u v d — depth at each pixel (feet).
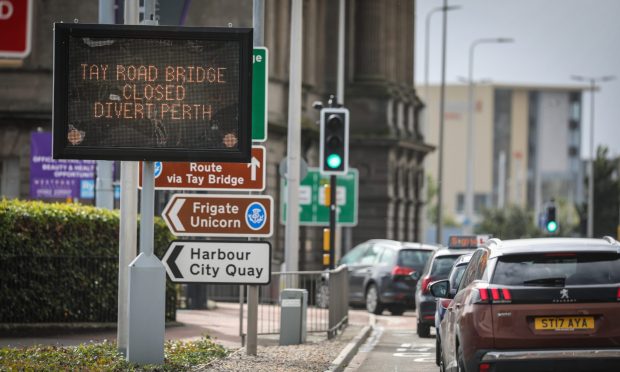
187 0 198.80
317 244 382.22
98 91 99.19
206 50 99.76
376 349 153.48
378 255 242.99
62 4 303.48
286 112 346.33
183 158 99.66
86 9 303.48
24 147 302.86
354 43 410.72
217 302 241.35
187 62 99.71
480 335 84.53
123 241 115.65
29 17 71.77
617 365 83.05
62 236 153.07
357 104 407.03
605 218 576.20
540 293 84.23
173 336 154.81
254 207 121.90
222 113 99.86
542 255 86.22
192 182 122.83
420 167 458.09
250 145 100.17
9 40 71.67
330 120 182.60
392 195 409.28
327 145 182.91
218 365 115.85
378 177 404.98
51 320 152.97
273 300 159.53
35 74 302.86
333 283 164.25
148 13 109.50
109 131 99.35
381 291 236.02
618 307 83.61
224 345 143.95
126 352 113.80
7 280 149.38
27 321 151.23
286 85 346.54
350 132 404.98
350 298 247.29
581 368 83.25
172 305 173.37
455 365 92.12
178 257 116.37
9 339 142.92
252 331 128.36
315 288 163.73
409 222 439.22
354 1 410.72
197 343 133.18
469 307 85.87
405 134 428.15
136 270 104.83
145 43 99.45
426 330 174.81
